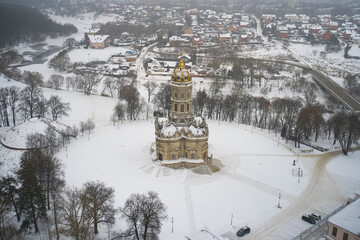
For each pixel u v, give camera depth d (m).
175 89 146.88
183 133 150.75
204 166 151.88
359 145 184.25
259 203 128.00
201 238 92.94
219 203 127.31
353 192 136.88
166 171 147.50
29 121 175.62
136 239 105.88
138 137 182.62
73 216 106.25
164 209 110.88
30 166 109.38
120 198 127.75
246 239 108.31
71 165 151.25
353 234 88.94
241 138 186.38
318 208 125.81
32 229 111.75
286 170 153.25
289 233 111.75
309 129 191.25
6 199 111.62
